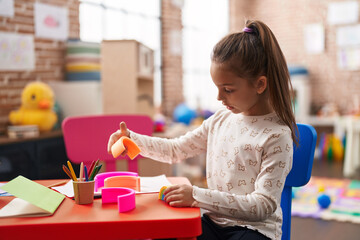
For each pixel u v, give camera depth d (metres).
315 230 2.22
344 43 5.18
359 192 3.06
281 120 0.99
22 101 2.37
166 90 4.48
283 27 5.61
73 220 0.70
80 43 2.80
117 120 1.38
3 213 0.73
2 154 1.97
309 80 5.45
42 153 2.23
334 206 2.67
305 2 5.42
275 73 0.94
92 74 2.81
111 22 3.59
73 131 1.36
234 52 0.92
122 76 2.51
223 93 0.96
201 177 3.50
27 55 2.61
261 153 0.94
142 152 1.09
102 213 0.75
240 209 0.83
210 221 1.00
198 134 1.16
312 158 1.05
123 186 0.95
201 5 5.23
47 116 2.37
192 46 5.09
